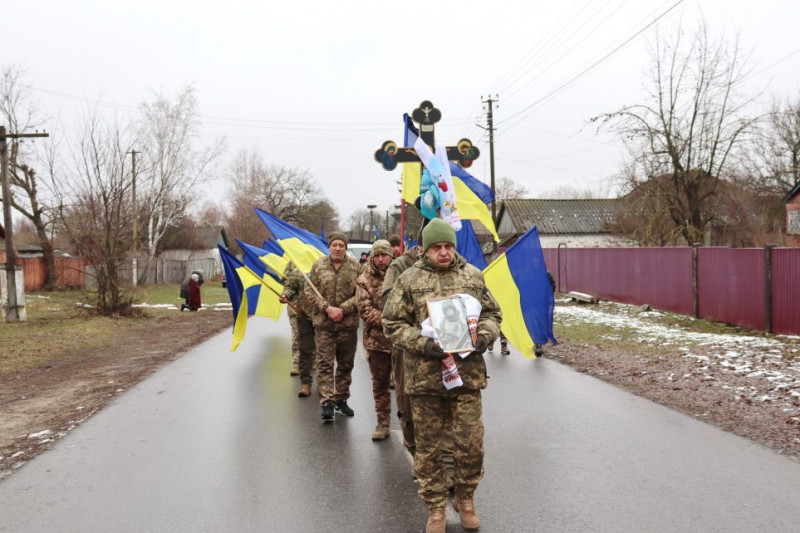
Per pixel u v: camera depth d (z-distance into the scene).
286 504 4.10
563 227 41.22
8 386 8.71
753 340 10.70
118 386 8.31
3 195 17.05
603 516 3.81
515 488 4.32
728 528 3.60
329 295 6.21
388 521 3.81
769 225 30.89
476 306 3.70
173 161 31.22
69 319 17.59
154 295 29.23
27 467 4.96
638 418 6.18
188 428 6.04
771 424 5.79
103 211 18.50
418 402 3.73
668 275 15.97
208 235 54.44
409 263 4.50
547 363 9.65
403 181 7.24
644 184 23.80
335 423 6.18
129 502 4.18
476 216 7.31
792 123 30.34
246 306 8.81
